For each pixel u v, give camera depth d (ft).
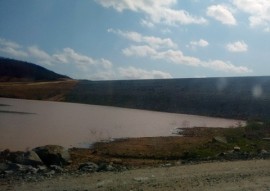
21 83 531.50
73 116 198.80
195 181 38.96
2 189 36.09
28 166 57.06
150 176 42.16
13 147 88.94
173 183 37.81
